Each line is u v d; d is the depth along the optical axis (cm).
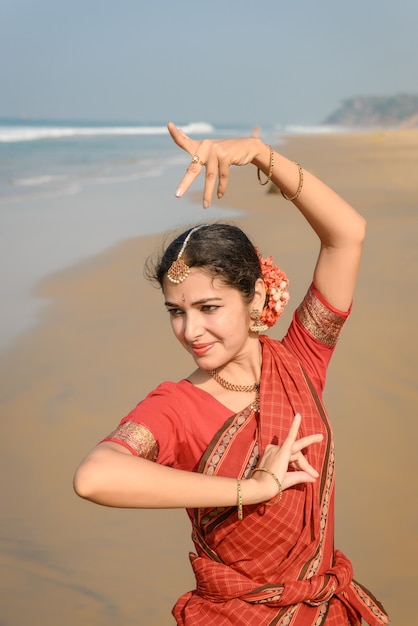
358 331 689
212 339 206
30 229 1402
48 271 1037
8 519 439
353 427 507
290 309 780
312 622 207
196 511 211
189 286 202
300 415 205
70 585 381
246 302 207
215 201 1783
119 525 433
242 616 202
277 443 206
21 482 479
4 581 384
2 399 599
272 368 215
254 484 192
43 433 540
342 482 446
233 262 202
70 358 685
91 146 5175
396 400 545
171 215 1557
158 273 208
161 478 182
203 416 209
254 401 213
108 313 823
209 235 203
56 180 2442
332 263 235
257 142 219
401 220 1348
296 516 205
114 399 593
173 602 368
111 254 1141
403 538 396
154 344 713
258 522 203
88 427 547
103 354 692
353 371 598
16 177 2566
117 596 372
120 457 182
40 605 366
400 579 367
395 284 855
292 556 206
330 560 217
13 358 691
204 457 204
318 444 212
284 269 948
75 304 865
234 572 205
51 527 432
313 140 6050
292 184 227
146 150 4656
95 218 1541
